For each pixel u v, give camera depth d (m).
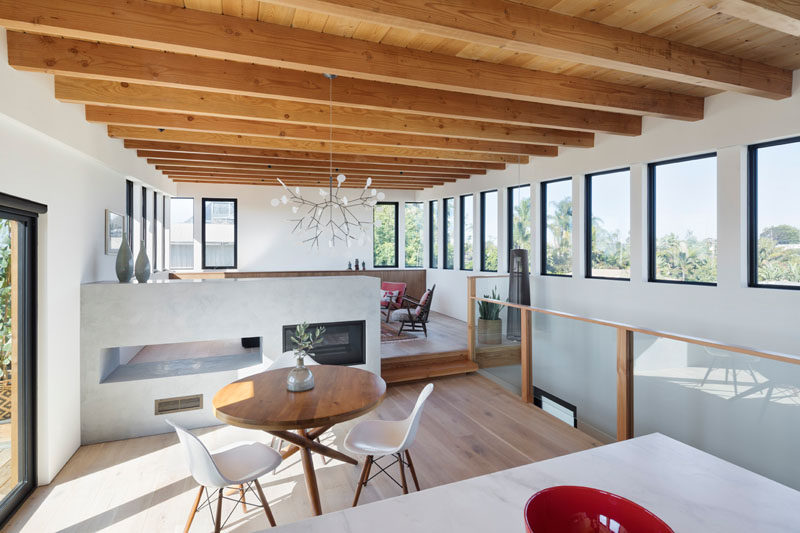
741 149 3.91
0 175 2.45
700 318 4.26
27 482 2.79
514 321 4.80
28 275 2.84
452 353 5.66
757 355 2.43
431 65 3.03
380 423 2.77
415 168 6.96
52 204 3.06
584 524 0.70
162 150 5.09
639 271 4.89
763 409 2.43
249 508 2.63
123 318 3.64
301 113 3.91
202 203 8.21
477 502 0.84
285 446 3.46
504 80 3.27
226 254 8.38
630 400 3.29
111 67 2.79
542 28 2.50
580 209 5.70
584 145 5.32
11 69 2.51
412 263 9.66
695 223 4.47
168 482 2.94
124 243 3.94
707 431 2.73
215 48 2.45
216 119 4.20
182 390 3.81
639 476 0.94
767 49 3.09
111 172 4.54
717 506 0.83
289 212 8.66
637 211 4.89
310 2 1.99
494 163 6.95
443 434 3.66
